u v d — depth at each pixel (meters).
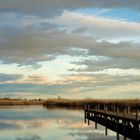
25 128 43.78
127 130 28.88
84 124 48.03
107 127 35.97
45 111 93.69
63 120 56.75
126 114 35.97
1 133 37.94
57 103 158.12
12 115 75.31
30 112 89.50
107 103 74.56
